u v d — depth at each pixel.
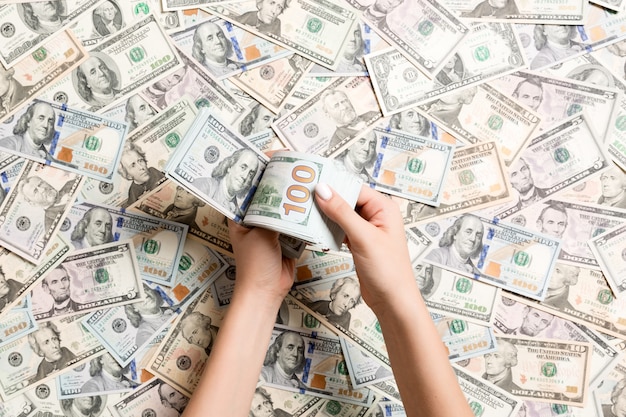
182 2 1.02
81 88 1.00
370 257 0.84
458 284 1.05
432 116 1.05
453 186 1.05
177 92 1.02
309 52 1.04
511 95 1.06
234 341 0.90
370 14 1.05
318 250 0.98
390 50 1.05
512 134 1.06
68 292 0.99
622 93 1.06
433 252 1.05
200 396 0.86
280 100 1.03
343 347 1.03
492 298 1.05
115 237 1.00
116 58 1.01
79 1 1.01
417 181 1.04
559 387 1.04
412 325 0.85
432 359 0.84
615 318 1.05
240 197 0.91
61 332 0.99
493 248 1.05
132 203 1.00
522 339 1.05
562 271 1.06
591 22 1.06
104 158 1.00
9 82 0.99
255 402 1.01
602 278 1.06
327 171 0.85
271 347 1.02
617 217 1.06
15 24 0.99
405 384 0.85
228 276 1.02
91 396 0.99
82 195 1.00
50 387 0.99
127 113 1.01
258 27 1.03
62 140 1.00
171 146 1.01
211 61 1.02
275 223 0.85
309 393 1.02
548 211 1.06
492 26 1.06
